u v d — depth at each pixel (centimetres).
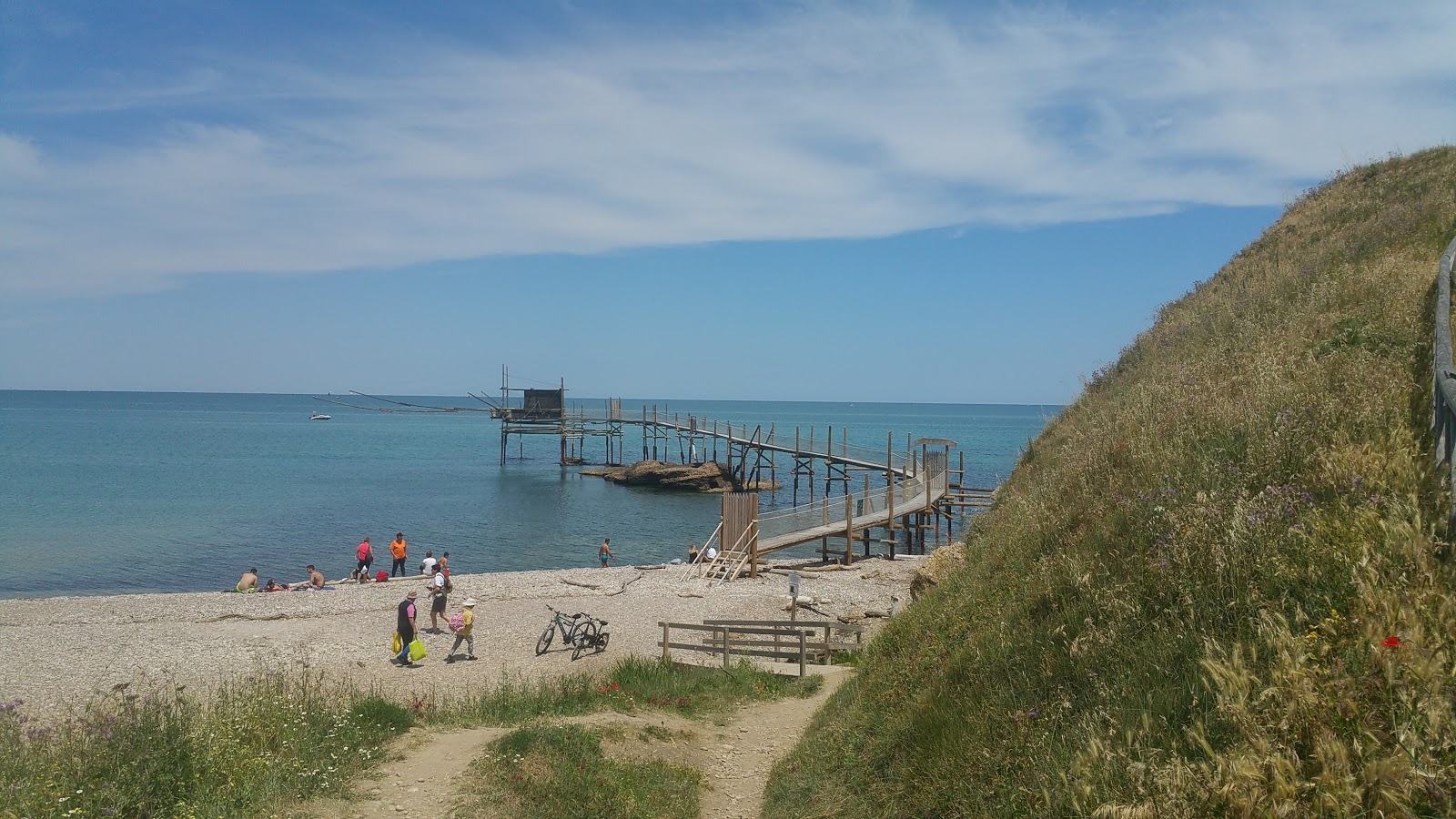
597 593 2742
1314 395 716
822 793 782
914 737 705
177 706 1038
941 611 965
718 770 1055
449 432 15088
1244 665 440
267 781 847
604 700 1315
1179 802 403
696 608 2533
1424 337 826
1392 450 577
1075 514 852
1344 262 1472
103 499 5500
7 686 1742
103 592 3119
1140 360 1688
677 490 6819
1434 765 333
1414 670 366
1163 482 725
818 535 3192
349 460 8856
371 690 1530
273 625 2336
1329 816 352
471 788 859
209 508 5181
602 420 8612
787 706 1370
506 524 4838
